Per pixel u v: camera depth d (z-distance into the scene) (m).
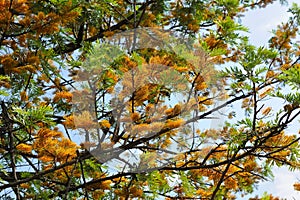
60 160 4.45
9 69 4.86
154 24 6.62
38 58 5.01
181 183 5.61
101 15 6.04
